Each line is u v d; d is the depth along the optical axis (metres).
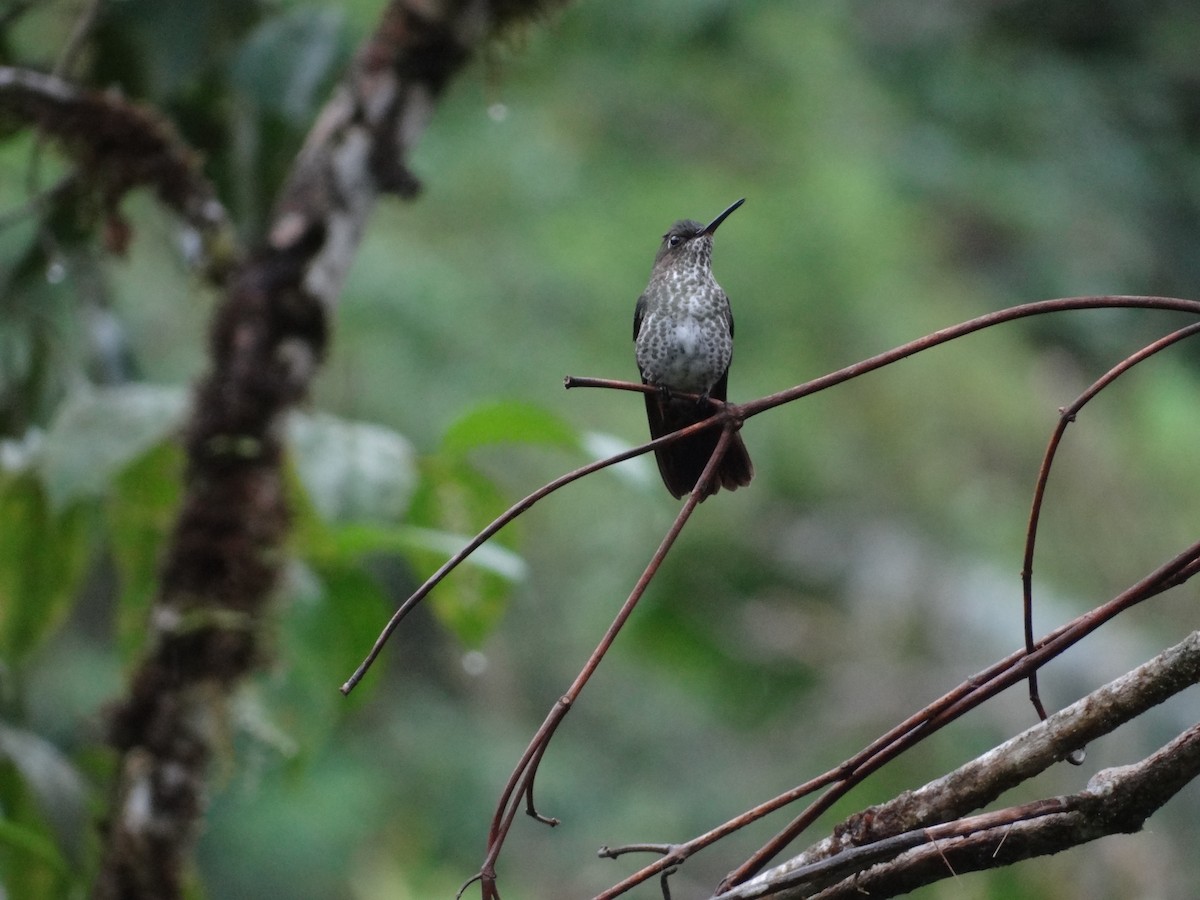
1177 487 12.97
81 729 5.34
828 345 13.35
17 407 6.65
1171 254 15.82
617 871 13.59
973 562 12.36
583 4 13.69
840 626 12.20
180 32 6.23
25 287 6.71
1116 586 12.11
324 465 5.25
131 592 5.85
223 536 5.02
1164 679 3.09
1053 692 11.01
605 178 14.00
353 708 5.84
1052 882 9.04
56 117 5.56
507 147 13.86
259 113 6.23
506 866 14.03
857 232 13.55
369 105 5.39
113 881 4.81
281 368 5.12
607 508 13.20
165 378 12.10
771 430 12.98
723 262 13.38
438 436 12.89
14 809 5.59
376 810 13.80
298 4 7.30
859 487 12.92
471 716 14.69
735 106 14.42
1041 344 14.95
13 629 5.99
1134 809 3.09
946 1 15.88
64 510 5.81
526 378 13.20
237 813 13.31
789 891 3.27
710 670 12.53
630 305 13.51
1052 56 16.00
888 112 14.93
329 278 5.25
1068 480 12.81
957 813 3.25
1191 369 15.57
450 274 13.35
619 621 3.32
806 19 14.48
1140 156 15.58
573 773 14.24
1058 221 14.82
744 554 12.56
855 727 11.71
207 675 4.93
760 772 12.72
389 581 14.84
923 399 13.30
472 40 5.54
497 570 5.46
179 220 5.53
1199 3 16.67
